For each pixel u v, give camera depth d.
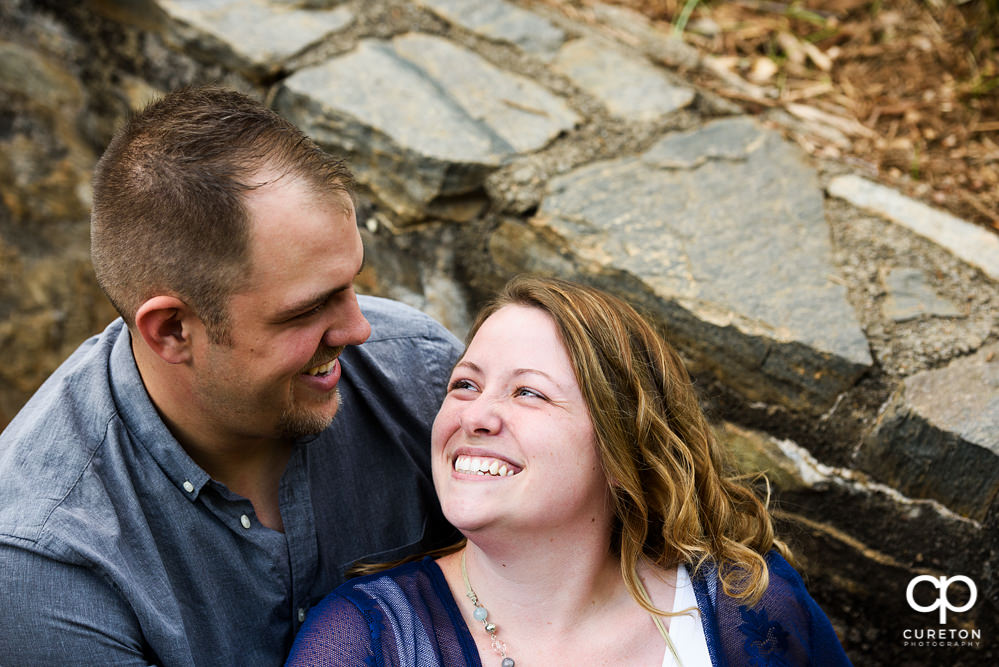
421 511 1.62
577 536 1.34
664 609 1.39
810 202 2.28
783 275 2.08
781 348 1.94
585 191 2.30
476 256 2.35
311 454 1.49
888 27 2.85
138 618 1.30
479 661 1.32
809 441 1.95
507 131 2.43
